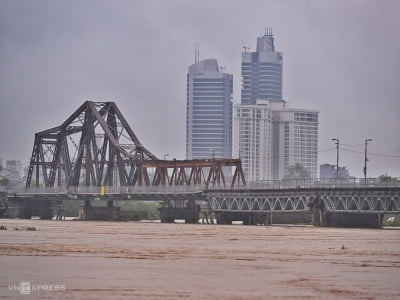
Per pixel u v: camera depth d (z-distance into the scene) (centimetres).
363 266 10081
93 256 10881
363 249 12419
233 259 10719
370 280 8831
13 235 15500
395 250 12294
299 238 14950
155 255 11131
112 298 7562
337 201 19075
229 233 16700
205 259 10669
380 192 17962
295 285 8431
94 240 14088
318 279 8856
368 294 7962
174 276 8931
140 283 8412
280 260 10675
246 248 12469
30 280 8531
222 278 8838
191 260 10512
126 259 10519
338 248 12606
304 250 12175
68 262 10075
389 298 7794
